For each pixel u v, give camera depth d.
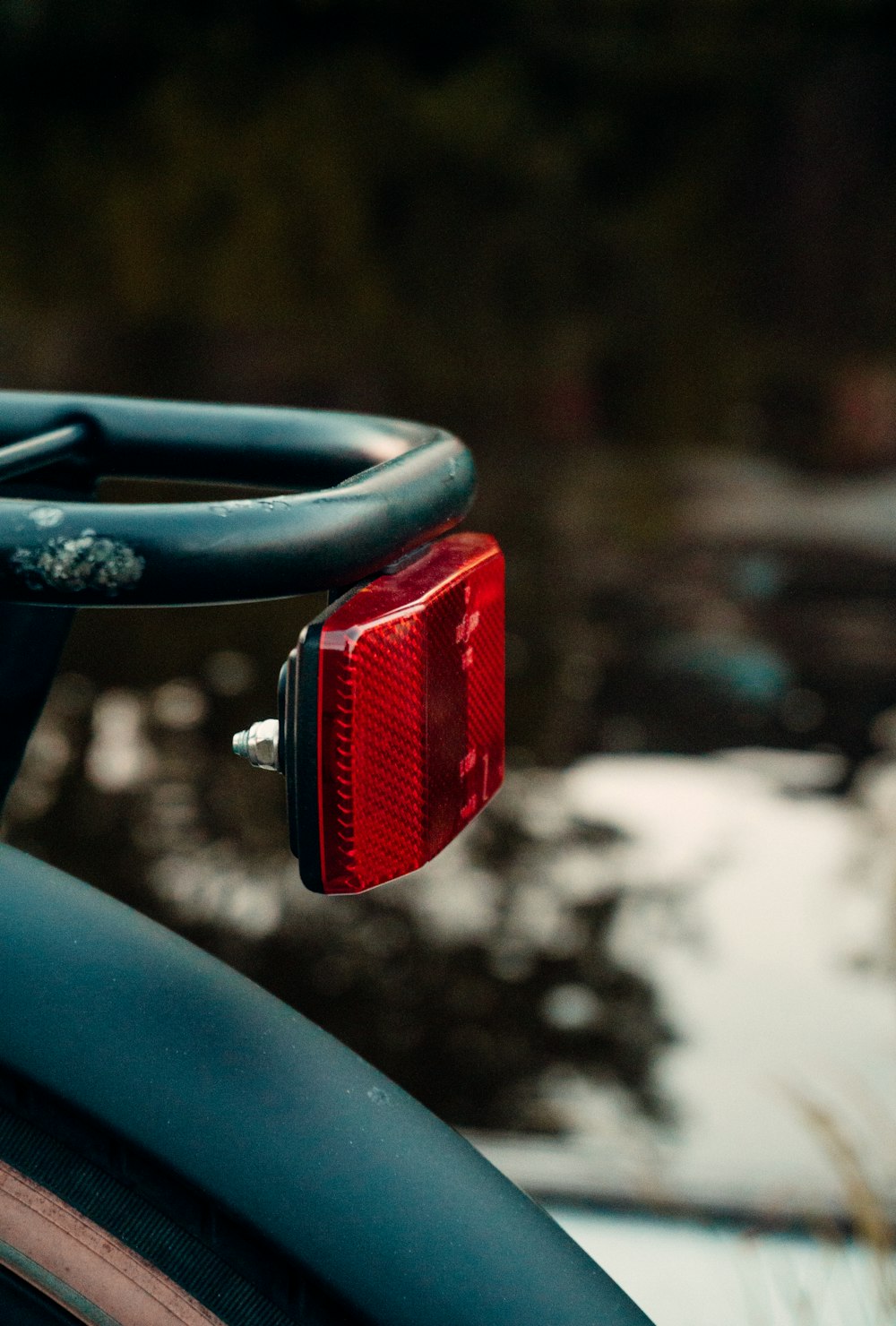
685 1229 1.54
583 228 19.55
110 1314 0.79
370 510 0.73
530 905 3.60
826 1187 1.63
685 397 18.12
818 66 20.28
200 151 19.39
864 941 3.28
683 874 3.79
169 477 1.03
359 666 0.71
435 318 18.95
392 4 19.47
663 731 5.34
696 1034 2.87
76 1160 0.80
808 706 5.67
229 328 18.55
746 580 8.31
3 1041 0.79
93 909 0.86
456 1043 2.92
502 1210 0.79
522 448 15.88
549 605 7.63
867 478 13.52
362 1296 0.75
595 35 19.55
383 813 0.73
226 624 6.74
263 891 3.71
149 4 19.42
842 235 20.33
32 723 1.08
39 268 19.11
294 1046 0.82
